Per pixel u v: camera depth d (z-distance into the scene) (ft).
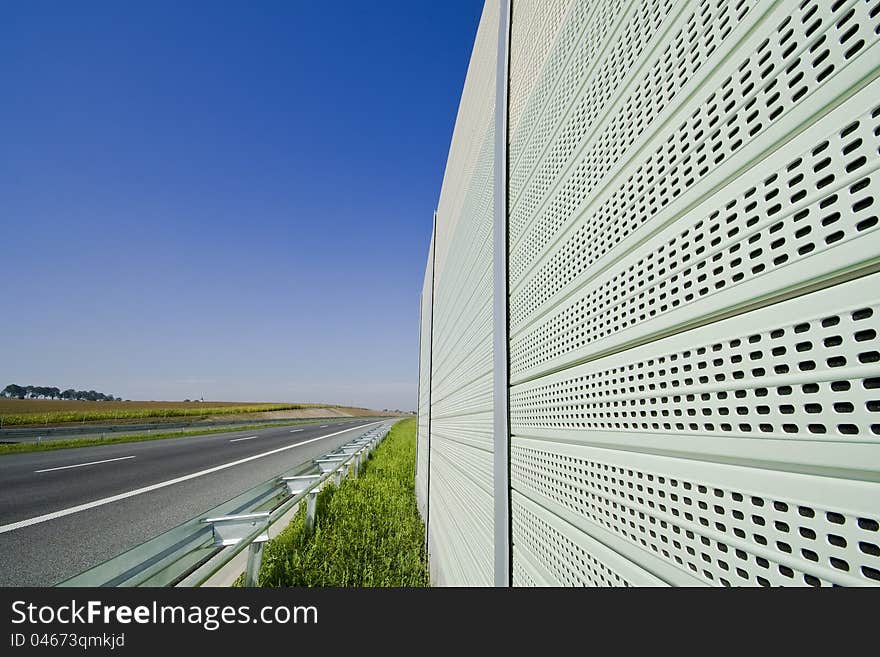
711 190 2.20
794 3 1.79
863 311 1.45
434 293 20.24
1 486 27.45
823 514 1.54
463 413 9.27
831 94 1.60
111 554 14.66
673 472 2.40
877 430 1.37
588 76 3.87
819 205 1.63
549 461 4.34
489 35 8.34
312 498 15.79
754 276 1.90
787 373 1.72
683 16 2.52
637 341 2.83
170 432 79.00
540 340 4.82
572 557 3.66
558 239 4.43
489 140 7.86
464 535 8.16
